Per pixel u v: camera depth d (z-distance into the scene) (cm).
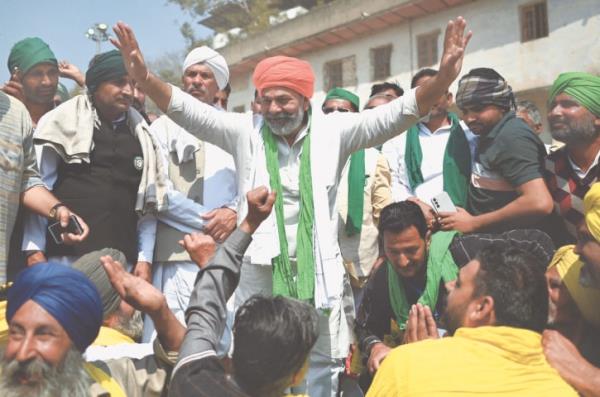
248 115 327
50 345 184
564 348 217
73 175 328
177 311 360
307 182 303
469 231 347
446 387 186
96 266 240
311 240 299
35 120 379
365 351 305
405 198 418
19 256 329
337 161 312
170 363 216
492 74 363
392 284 312
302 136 312
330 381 307
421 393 186
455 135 398
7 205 290
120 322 268
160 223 362
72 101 338
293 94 304
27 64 365
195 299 202
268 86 303
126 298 208
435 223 352
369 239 399
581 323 273
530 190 340
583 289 267
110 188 332
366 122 312
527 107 550
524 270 209
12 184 291
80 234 299
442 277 296
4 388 182
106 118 340
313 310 186
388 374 199
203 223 355
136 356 223
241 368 176
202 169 374
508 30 1347
